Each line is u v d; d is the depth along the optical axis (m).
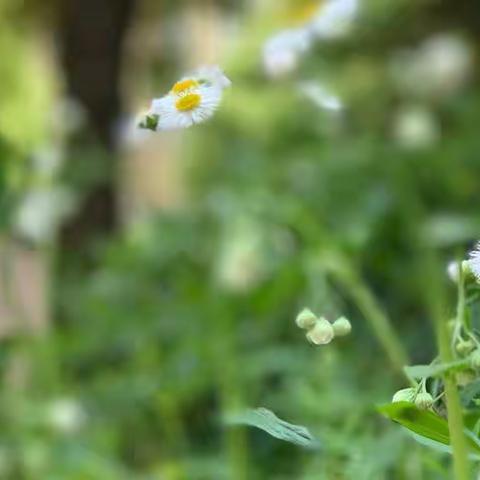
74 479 1.00
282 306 1.19
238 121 1.56
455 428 0.62
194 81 0.65
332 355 0.95
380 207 1.22
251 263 1.18
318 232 1.16
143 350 1.20
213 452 1.01
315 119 1.47
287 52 0.99
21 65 1.67
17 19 1.74
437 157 1.34
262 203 1.23
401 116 1.35
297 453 0.95
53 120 1.44
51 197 1.24
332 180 1.35
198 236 1.42
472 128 1.41
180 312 1.23
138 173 2.02
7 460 1.02
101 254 1.50
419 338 1.05
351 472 0.77
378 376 0.99
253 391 1.03
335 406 0.89
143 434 1.13
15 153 1.09
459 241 1.12
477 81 1.56
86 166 1.54
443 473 0.74
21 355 1.15
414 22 1.56
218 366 1.06
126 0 1.69
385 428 0.84
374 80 1.49
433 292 0.91
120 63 1.68
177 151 1.85
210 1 1.98
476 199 1.35
